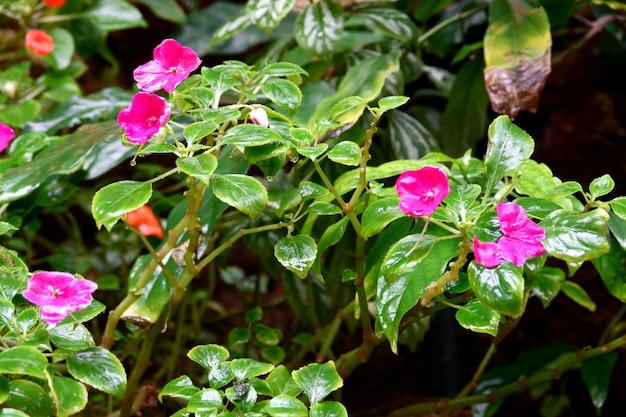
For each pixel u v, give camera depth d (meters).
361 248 1.03
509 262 0.93
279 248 1.03
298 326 1.46
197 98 1.03
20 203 1.27
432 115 1.48
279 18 1.27
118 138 1.22
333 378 0.99
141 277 1.08
